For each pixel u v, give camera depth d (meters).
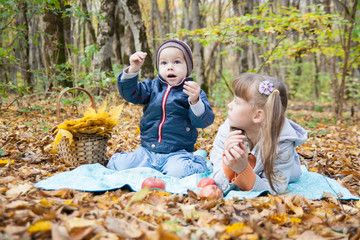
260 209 2.04
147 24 18.31
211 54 11.27
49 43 7.48
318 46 7.83
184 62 3.15
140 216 1.82
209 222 1.79
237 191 2.36
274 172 2.38
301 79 17.91
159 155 3.05
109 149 3.82
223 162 2.46
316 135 5.43
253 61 14.79
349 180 2.98
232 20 6.59
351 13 7.10
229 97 10.16
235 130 2.41
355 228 1.74
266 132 2.23
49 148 3.41
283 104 2.40
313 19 6.23
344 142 4.90
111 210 1.80
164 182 2.46
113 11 8.37
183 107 3.06
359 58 7.94
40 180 2.52
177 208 2.00
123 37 11.44
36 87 9.66
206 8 16.25
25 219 1.55
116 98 6.69
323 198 2.43
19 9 6.36
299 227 1.77
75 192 2.19
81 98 5.96
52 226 1.42
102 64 8.33
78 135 2.85
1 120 5.12
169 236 1.41
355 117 9.19
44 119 5.43
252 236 1.56
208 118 2.96
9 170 2.66
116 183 2.46
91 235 1.47
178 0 20.05
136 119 5.97
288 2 11.91
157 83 3.22
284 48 7.55
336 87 8.77
